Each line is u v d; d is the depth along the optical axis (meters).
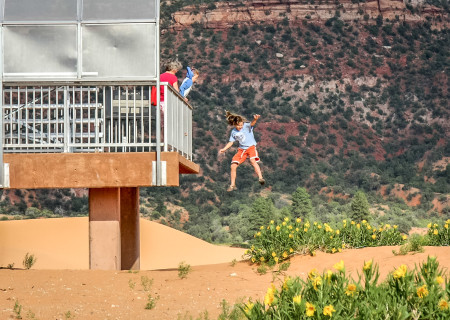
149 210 180.75
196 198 192.88
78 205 177.25
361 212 172.00
